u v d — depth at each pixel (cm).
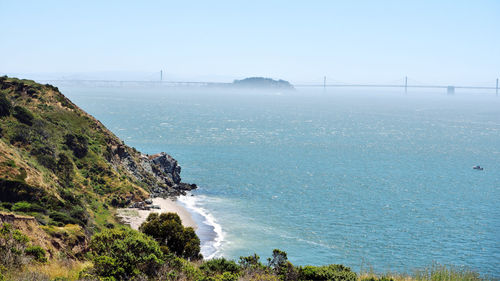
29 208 5834
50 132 9369
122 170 10112
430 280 3828
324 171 13725
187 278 2917
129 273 2709
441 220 8900
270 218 8838
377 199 10438
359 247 7388
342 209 9556
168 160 11969
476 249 7375
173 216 5278
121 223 7725
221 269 3353
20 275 2403
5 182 6200
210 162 14612
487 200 10544
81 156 9394
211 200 10081
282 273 3419
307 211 9362
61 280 2475
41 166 7869
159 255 2938
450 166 15275
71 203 7025
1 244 2753
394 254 7100
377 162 15712
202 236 7694
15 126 8662
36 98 10994
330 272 3341
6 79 11469
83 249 4838
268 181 12075
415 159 16638
